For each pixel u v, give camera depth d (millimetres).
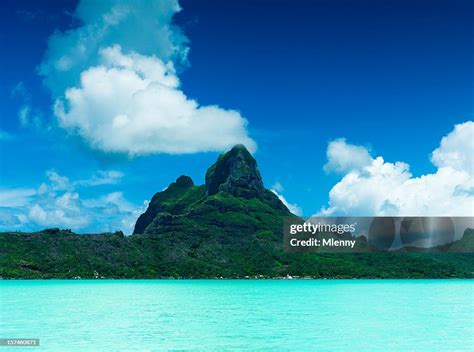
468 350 30219
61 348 30812
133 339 34375
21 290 102062
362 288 116000
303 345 31906
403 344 32219
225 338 34750
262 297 81562
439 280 187625
